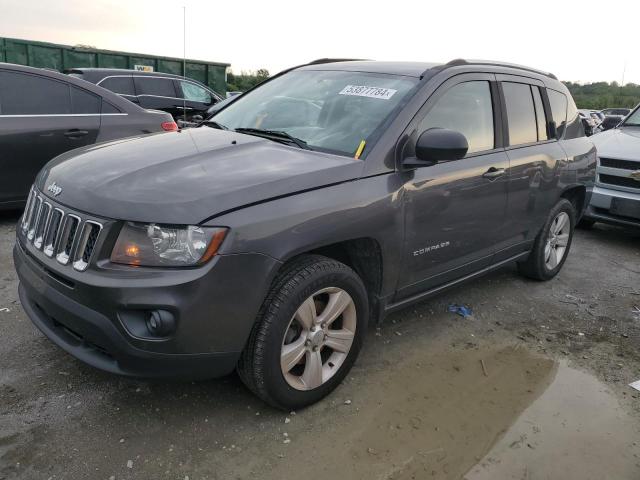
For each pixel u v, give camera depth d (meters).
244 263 2.36
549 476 2.52
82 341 2.55
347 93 3.47
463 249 3.63
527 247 4.52
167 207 2.31
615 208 6.18
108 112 5.97
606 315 4.36
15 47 14.70
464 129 3.55
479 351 3.62
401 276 3.20
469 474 2.49
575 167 4.72
